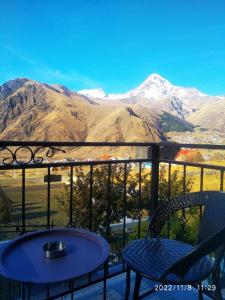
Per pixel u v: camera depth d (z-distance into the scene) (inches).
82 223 295.4
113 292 87.6
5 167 71.2
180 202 80.5
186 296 84.8
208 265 63.2
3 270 45.6
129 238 209.9
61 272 45.6
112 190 284.0
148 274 59.4
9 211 451.8
